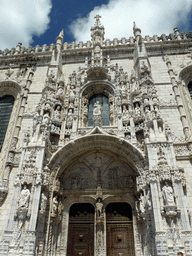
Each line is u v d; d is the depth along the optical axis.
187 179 16.05
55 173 17.47
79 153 19.09
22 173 15.58
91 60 23.83
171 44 24.67
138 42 23.42
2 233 15.36
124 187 17.89
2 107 23.62
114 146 18.53
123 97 20.72
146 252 14.84
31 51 28.36
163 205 13.56
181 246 12.29
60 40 26.20
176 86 21.14
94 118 19.61
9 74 25.02
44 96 20.08
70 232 17.19
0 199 16.66
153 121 16.92
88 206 18.20
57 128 19.31
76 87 22.30
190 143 17.34
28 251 12.83
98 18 28.61
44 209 14.83
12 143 19.14
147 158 16.08
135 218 16.81
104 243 16.17
